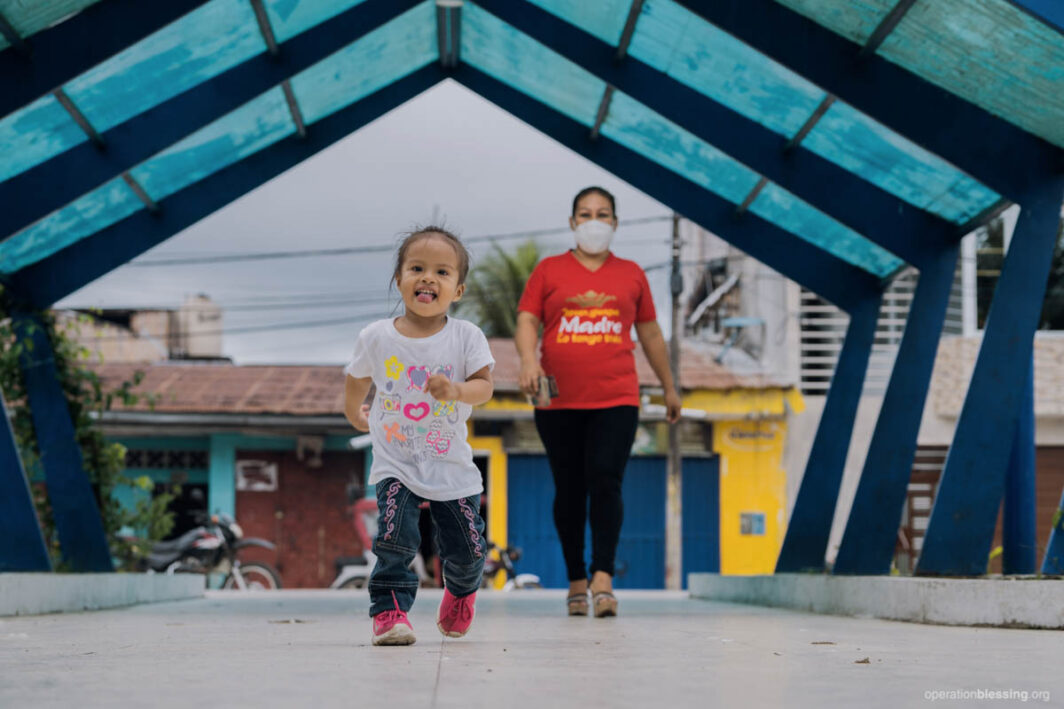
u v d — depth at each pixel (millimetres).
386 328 3242
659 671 2482
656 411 18453
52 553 7953
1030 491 6195
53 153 6441
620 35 6641
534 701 1939
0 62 5391
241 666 2541
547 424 5566
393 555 3174
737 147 6797
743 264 20625
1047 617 4316
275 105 7281
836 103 6082
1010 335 5191
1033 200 5258
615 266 5621
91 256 7750
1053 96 4973
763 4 5602
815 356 19406
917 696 2059
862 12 5250
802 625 4637
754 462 19156
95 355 24266
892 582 5152
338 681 2217
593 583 5215
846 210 6703
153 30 5492
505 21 6730
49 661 2709
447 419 3213
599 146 8102
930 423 17875
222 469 18484
